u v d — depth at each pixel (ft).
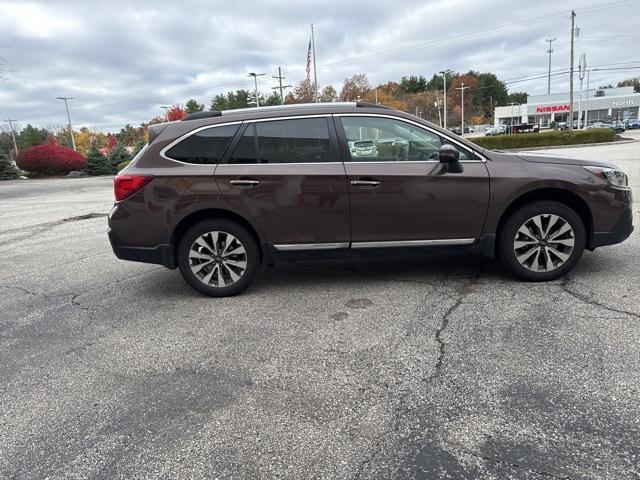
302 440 8.02
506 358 10.27
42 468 7.69
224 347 11.72
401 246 14.65
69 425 8.83
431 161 14.42
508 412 8.41
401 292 14.73
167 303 15.19
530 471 7.01
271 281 16.62
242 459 7.64
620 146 93.66
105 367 11.06
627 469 6.93
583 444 7.50
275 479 7.16
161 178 14.38
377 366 10.32
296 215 14.40
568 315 12.22
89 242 26.32
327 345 11.46
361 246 14.65
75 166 115.75
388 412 8.65
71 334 13.17
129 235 14.70
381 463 7.37
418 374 9.87
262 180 14.28
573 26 138.82
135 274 18.94
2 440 8.48
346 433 8.14
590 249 14.90
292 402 9.15
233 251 14.99
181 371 10.64
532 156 14.93
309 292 15.28
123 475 7.42
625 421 7.98
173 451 7.92
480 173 14.26
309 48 140.46
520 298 13.61
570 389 8.97
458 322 12.25
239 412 8.93
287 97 219.00
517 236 14.62
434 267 17.10
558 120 264.52
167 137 14.74
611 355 10.09
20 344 12.71
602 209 14.40
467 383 9.42
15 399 9.87
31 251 24.89
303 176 14.24
